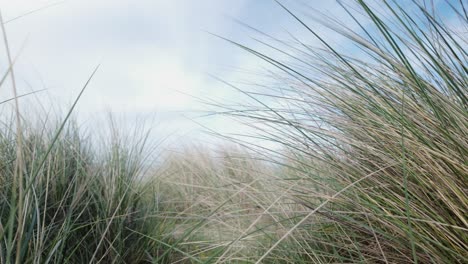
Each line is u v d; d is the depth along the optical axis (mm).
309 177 1124
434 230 881
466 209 870
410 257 944
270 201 1334
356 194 983
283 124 1250
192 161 2986
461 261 812
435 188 901
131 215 1624
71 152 1681
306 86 1264
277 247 1266
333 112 1215
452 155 904
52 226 1296
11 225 688
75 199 1312
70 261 1318
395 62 1066
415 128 930
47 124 1747
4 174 1279
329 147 1231
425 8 1003
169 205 2170
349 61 1219
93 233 1422
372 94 1092
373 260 1059
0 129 1583
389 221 903
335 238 1186
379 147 1065
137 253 1515
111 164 1774
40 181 1279
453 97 1013
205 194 2209
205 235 1751
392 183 1000
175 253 1596
